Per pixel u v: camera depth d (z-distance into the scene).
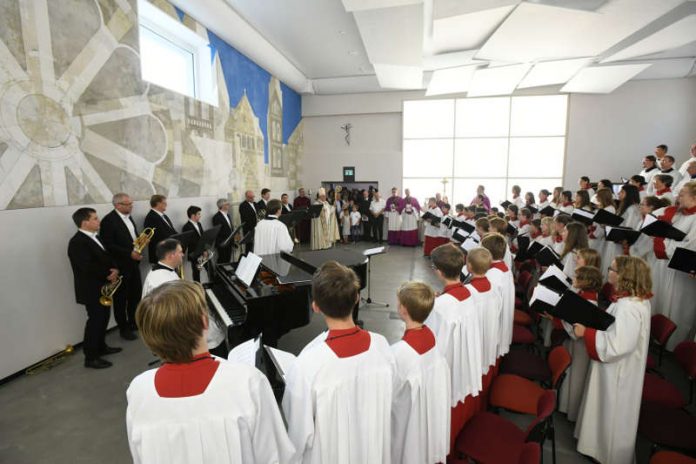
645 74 8.59
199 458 0.99
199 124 6.00
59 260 3.71
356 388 1.30
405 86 9.27
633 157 9.26
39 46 3.46
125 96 4.48
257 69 8.02
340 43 7.41
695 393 2.99
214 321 2.90
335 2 5.67
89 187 4.03
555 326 2.87
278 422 1.13
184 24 5.55
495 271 2.75
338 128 11.11
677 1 4.63
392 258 8.50
